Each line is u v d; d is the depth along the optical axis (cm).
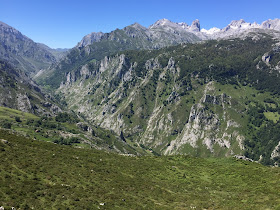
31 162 5588
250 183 6831
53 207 3903
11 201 3650
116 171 6869
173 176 7500
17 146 6525
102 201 4622
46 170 5425
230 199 5831
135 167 7706
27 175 4841
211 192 6419
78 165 6412
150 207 4859
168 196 5731
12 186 4144
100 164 7188
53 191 4422
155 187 6178
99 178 5912
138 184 6156
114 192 5259
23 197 3919
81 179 5503
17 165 5125
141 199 5222
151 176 7175
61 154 7025
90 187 5144
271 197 5500
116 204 4669
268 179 6869
